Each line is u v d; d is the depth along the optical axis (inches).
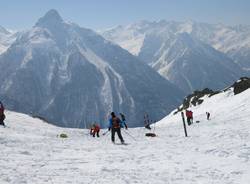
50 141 905.5
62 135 1130.0
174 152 727.1
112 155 677.3
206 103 3403.1
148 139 1047.6
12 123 1462.8
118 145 863.1
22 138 908.6
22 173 473.1
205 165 585.0
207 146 802.8
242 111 2135.8
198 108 3368.6
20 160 583.2
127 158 643.5
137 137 1137.4
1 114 1262.3
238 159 625.3
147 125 1801.2
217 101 3265.3
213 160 626.8
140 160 625.9
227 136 1012.5
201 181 475.2
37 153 673.6
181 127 1766.7
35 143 831.1
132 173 512.1
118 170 531.8
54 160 604.7
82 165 565.3
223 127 1326.3
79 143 892.0
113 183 439.5
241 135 1008.9
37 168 521.3
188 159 639.8
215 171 539.5
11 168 506.3
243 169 546.0
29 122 1750.7
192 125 1803.6
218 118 2180.1
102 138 1123.3
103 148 788.6
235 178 492.7
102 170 525.7
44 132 1249.4
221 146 780.6
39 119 2134.6
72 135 1263.5
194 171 539.8
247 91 2726.4
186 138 1050.1
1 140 825.5
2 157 599.5
